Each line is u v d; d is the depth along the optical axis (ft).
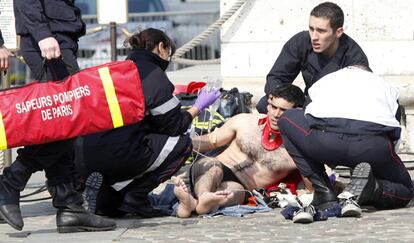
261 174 50.60
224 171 49.75
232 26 66.59
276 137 50.39
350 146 44.91
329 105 45.52
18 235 42.63
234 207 47.78
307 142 45.44
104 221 43.32
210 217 46.65
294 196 48.73
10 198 42.04
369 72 47.14
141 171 46.83
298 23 65.51
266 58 66.03
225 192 46.91
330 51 50.85
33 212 49.60
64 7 43.83
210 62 73.72
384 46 64.59
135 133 46.70
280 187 50.96
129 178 46.98
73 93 40.98
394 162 46.26
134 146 46.44
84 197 46.62
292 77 52.54
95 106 41.06
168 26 117.70
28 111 40.52
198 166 49.01
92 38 111.86
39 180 60.64
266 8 65.87
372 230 41.75
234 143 51.29
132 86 41.52
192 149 48.55
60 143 42.19
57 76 42.73
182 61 72.90
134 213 47.47
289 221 44.73
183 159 47.75
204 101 48.26
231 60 66.64
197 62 73.41
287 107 49.06
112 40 68.90
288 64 52.06
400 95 62.69
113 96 41.24
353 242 39.06
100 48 111.75
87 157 46.62
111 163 46.44
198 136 51.75
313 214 44.34
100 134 46.47
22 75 113.91
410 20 64.28
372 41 64.69
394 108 46.14
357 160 45.44
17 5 42.65
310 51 51.55
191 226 44.19
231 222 44.98
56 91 40.83
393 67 64.59
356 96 45.70
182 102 57.47
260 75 66.23
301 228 42.75
